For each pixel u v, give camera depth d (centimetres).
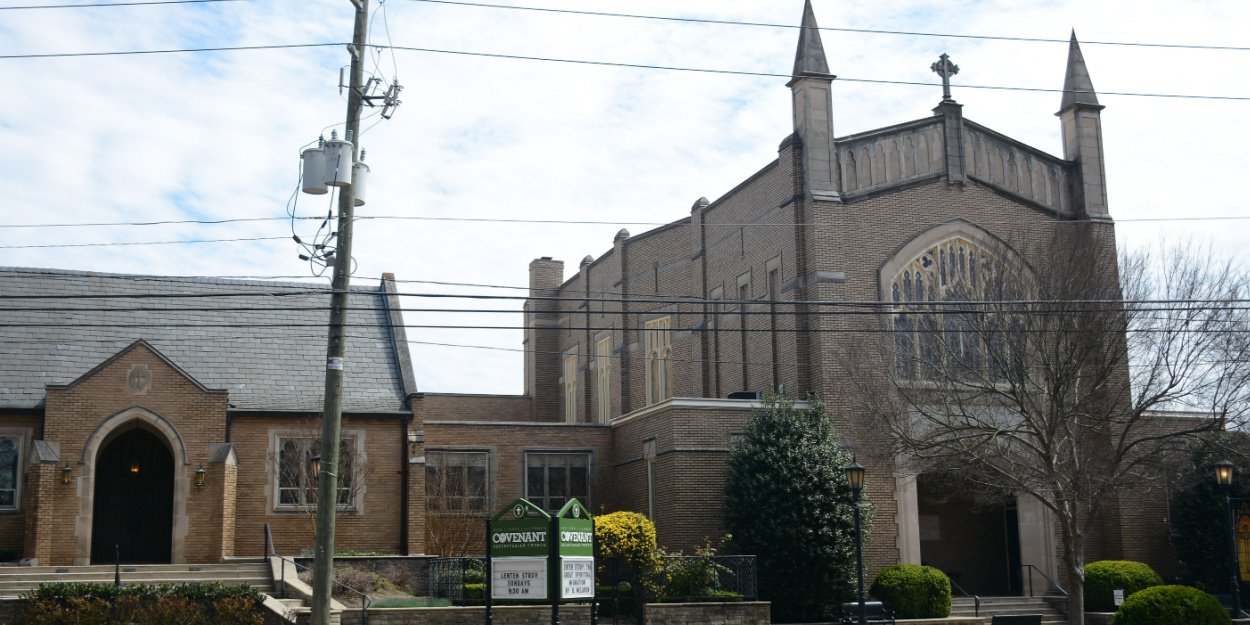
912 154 3922
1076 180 4138
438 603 2833
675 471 3506
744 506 3319
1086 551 3875
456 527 3703
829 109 3838
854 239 3766
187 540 3169
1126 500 3919
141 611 2475
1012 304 3056
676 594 3030
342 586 2731
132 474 3388
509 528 2217
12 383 3278
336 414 1994
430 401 5550
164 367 3247
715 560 3127
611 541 3044
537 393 5700
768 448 3325
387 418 3500
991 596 3900
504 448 3934
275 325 3369
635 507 3803
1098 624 3516
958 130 3975
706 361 4344
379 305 3847
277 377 3525
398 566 3134
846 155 3838
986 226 3944
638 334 4866
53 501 3091
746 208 4144
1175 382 2962
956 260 3903
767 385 3878
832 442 3388
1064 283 3034
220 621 2492
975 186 3972
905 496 3616
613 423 4034
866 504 3356
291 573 2931
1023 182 4069
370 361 3656
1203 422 3141
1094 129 4162
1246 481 3725
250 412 3378
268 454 3388
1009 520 4156
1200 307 2973
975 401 3222
